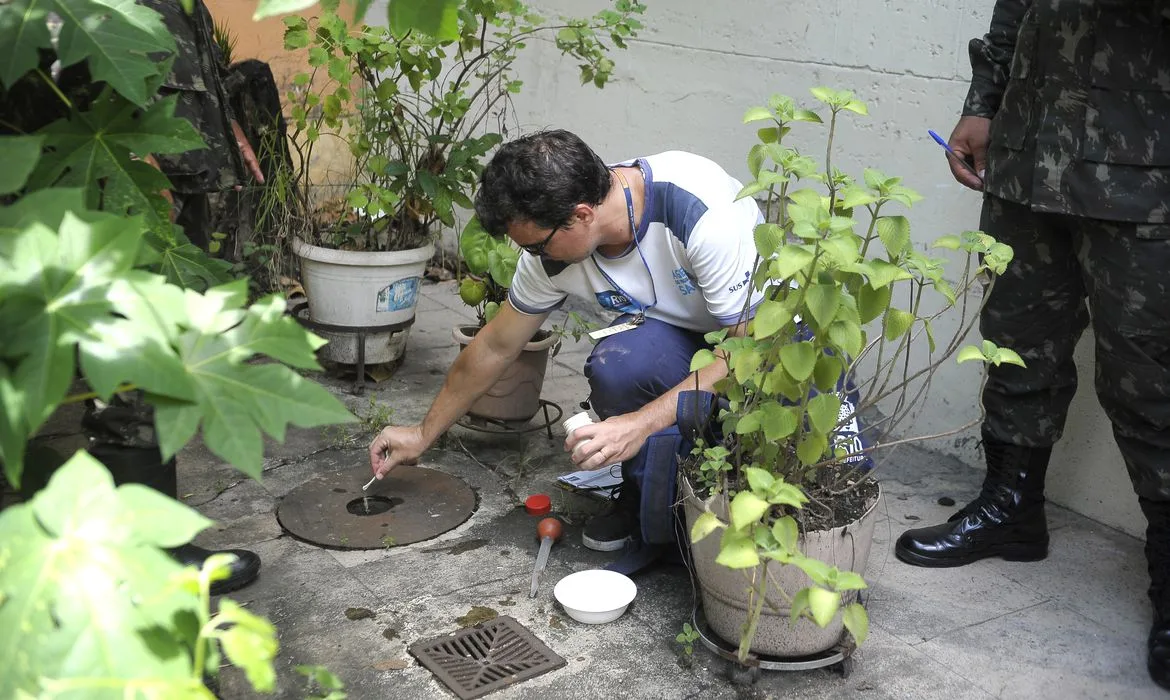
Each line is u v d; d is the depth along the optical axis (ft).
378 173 11.76
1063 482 9.98
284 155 13.01
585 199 7.52
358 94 12.82
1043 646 7.86
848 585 5.57
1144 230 7.43
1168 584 7.73
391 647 7.64
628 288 8.45
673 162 8.09
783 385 6.52
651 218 8.01
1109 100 7.41
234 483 10.04
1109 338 7.80
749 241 7.88
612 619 8.02
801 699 7.19
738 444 7.23
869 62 10.83
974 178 8.68
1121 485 9.50
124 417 7.57
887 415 11.34
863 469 8.01
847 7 10.92
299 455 10.66
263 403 3.67
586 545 9.06
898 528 9.53
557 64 14.90
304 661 7.44
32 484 4.91
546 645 7.72
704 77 12.74
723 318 7.90
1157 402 7.64
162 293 3.67
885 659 7.65
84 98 6.24
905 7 10.36
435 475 10.29
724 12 12.31
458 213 16.39
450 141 11.96
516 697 7.13
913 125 10.53
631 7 11.65
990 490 9.03
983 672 7.53
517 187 7.39
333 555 8.87
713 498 7.04
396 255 11.70
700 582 7.52
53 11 4.25
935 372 10.82
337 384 12.39
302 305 12.76
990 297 8.66
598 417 9.02
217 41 14.21
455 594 8.35
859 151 11.12
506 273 10.54
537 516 9.59
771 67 11.89
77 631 3.10
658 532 8.23
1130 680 7.50
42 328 3.32
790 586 7.02
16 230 3.50
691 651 7.54
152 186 4.96
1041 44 7.74
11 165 3.49
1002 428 8.79
